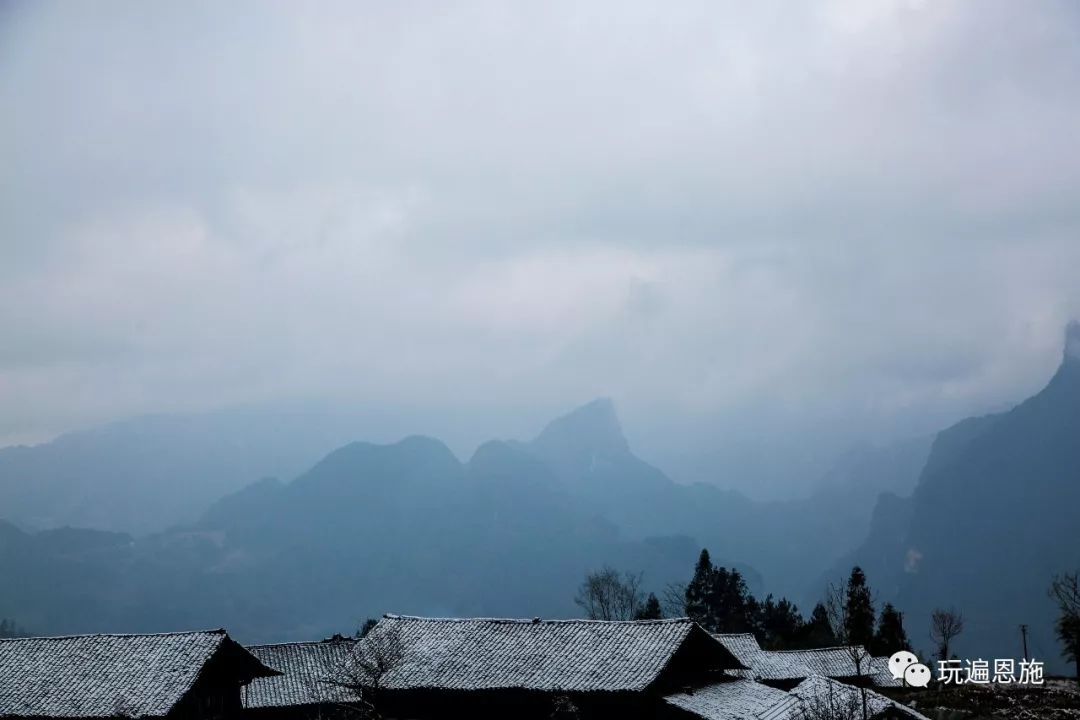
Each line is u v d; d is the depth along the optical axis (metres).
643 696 49.56
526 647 54.72
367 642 58.50
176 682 47.88
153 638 51.62
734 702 52.09
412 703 54.06
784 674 71.31
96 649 51.53
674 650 51.38
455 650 55.75
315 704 58.66
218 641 50.84
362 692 53.75
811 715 51.12
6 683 49.44
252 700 58.69
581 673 51.09
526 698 51.62
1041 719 68.25
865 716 51.41
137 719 45.72
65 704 47.28
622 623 55.19
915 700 78.31
